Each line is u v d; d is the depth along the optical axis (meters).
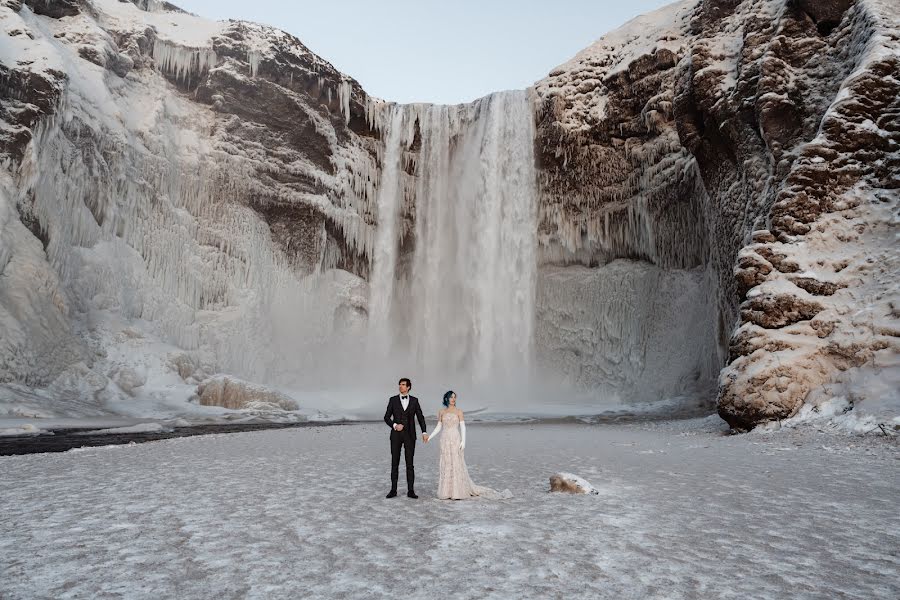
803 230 17.91
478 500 7.09
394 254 43.31
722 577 4.16
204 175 34.38
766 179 23.52
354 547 4.95
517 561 4.55
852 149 18.20
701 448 13.16
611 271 37.59
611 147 36.38
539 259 40.22
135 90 33.16
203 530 5.47
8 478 8.52
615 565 4.45
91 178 28.66
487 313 41.03
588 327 37.88
